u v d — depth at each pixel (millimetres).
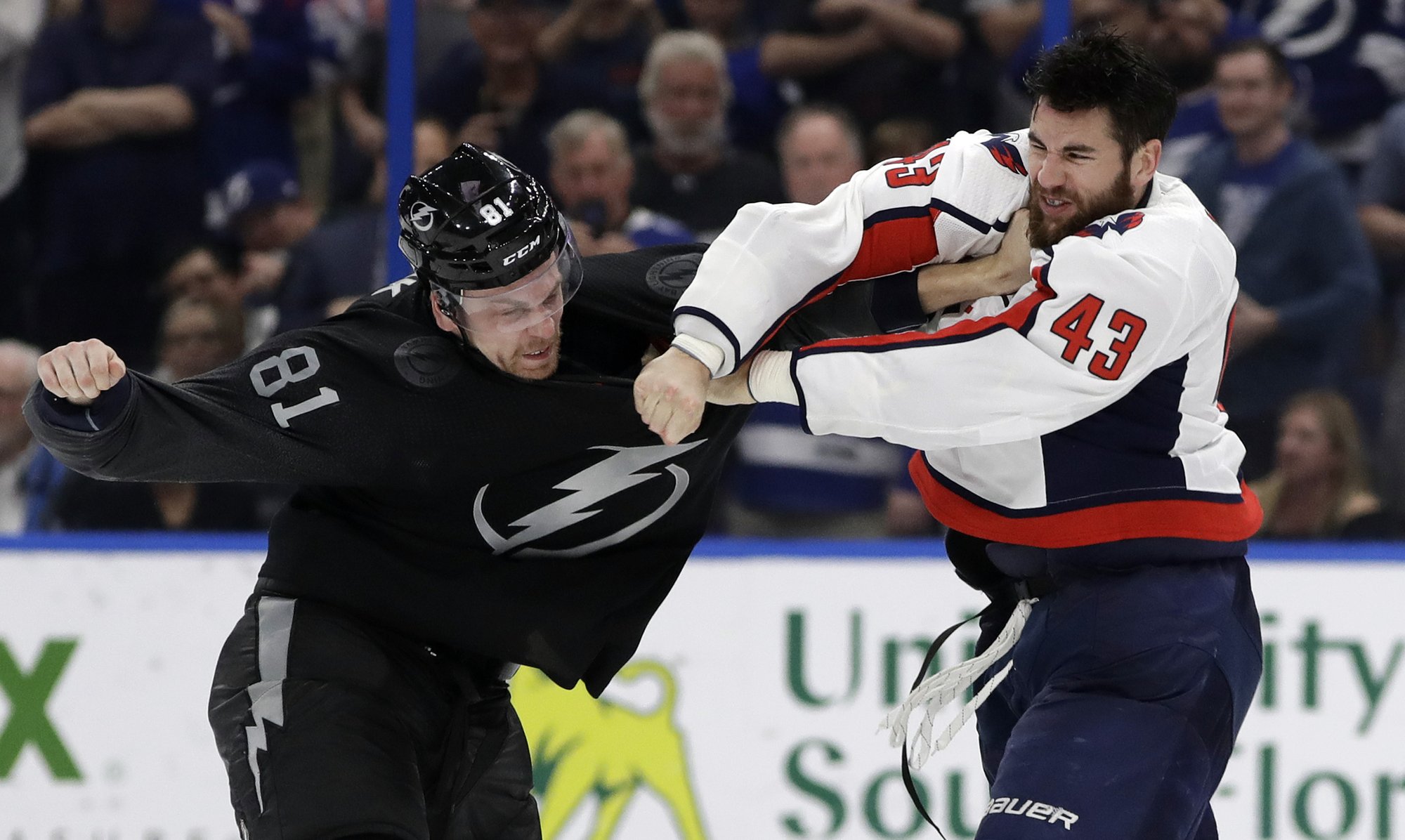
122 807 13398
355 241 14359
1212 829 8883
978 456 8445
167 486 13984
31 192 14242
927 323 8391
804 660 13758
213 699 8609
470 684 8844
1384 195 14336
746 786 13672
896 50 14375
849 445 14195
